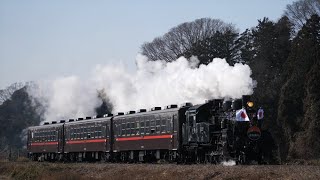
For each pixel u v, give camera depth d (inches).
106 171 1641.2
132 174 1462.8
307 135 2155.5
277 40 2982.3
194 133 1628.9
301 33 2696.9
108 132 2149.4
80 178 1491.1
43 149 2768.2
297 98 2426.2
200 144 1605.6
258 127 1496.1
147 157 1910.7
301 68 2455.7
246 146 1487.5
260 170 1136.8
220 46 3211.1
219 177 1165.1
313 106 2197.3
